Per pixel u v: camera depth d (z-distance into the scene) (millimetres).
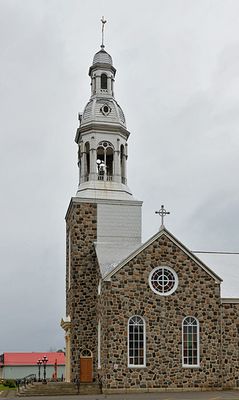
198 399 34156
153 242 43094
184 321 42688
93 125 50250
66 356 50469
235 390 41969
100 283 44219
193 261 43562
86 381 44812
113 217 48594
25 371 101938
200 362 42250
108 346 40969
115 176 50156
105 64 52719
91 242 47844
